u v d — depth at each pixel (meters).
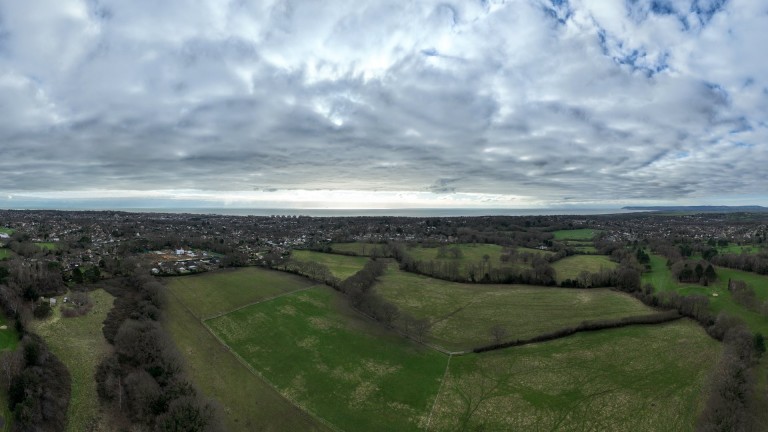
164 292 105.69
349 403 70.19
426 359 85.88
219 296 111.56
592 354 88.75
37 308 84.75
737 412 62.00
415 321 101.38
